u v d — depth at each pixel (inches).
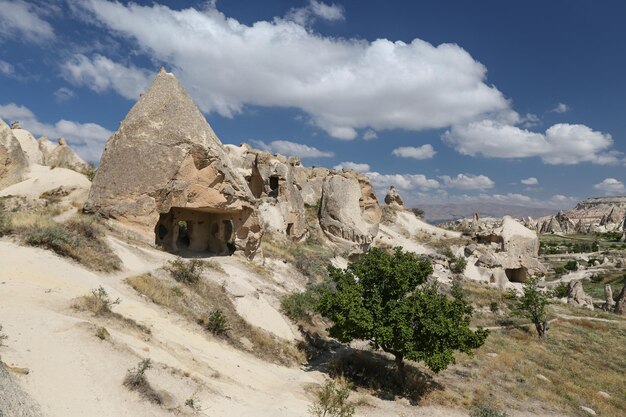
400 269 754.2
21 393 314.5
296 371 716.0
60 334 435.8
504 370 911.0
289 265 1309.1
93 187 977.5
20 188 1168.8
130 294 677.3
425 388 749.3
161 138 994.1
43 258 668.7
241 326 771.4
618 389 876.0
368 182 2306.8
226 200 1069.1
